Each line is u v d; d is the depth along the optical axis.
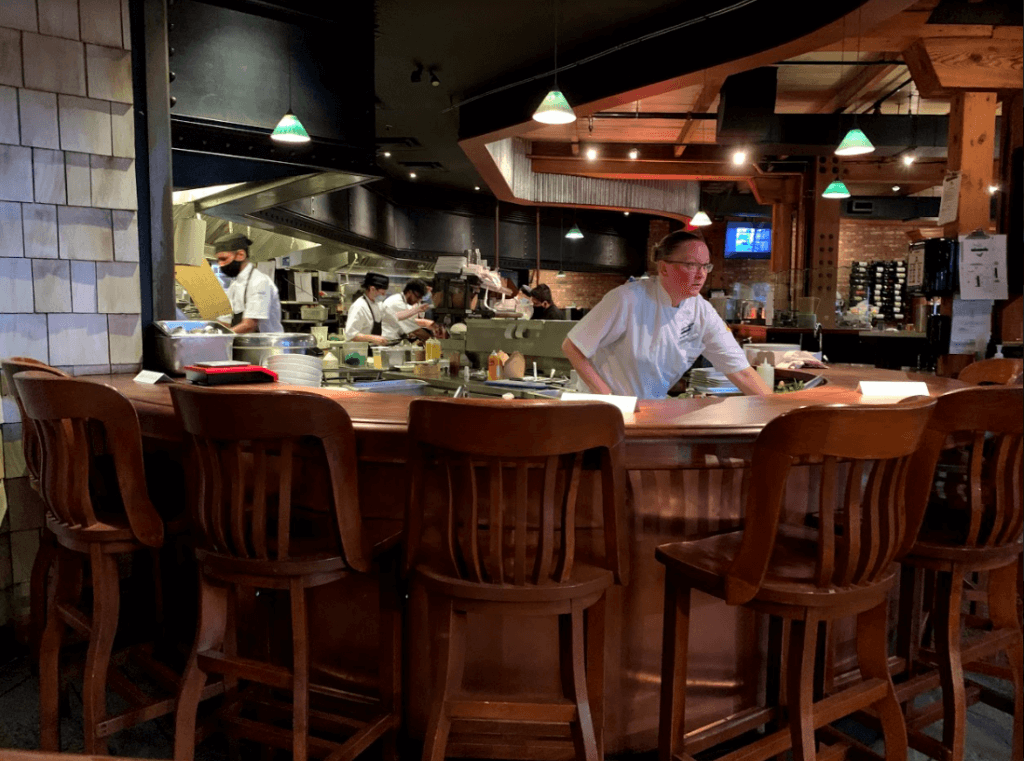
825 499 1.61
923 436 1.86
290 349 3.33
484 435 1.51
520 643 2.08
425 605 2.08
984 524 2.13
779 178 10.77
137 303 3.13
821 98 8.27
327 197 8.43
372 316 6.77
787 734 1.84
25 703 2.51
